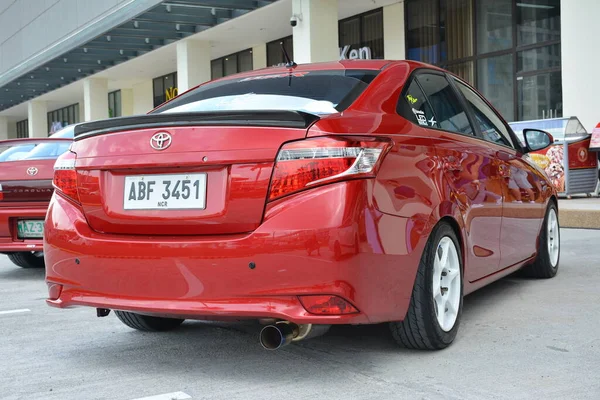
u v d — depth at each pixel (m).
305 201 2.55
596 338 3.30
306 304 2.54
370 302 2.62
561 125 10.27
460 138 3.48
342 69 3.33
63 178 3.06
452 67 15.12
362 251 2.56
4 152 6.04
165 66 22.94
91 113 24.59
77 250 2.91
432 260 2.96
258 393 2.61
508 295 4.35
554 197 4.96
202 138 2.71
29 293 5.11
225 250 2.60
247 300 2.59
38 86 27.25
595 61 10.86
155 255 2.72
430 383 2.67
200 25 17.25
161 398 2.58
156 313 2.76
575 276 4.96
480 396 2.52
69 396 2.65
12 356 3.26
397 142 2.84
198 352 3.24
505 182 3.93
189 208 2.72
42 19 26.06
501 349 3.13
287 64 3.62
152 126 2.83
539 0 13.41
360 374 2.81
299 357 3.08
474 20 14.59
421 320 2.96
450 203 3.11
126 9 16.02
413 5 15.72
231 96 3.33
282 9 15.88
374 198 2.63
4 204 5.52
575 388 2.59
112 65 22.20
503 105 14.23
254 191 2.61
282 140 2.60
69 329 3.81
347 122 2.71
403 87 3.20
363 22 17.00
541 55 13.46
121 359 3.16
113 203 2.90
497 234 3.80
